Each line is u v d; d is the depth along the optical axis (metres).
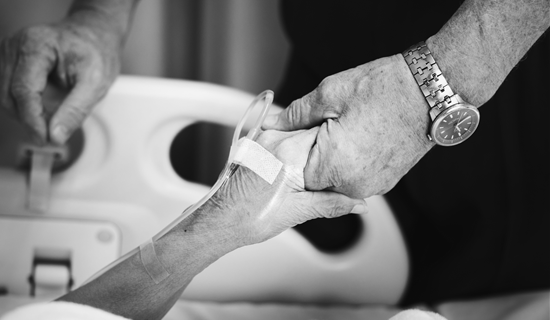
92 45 1.07
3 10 1.27
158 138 1.16
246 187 0.67
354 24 1.24
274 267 1.23
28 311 0.63
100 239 1.15
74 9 1.18
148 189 1.16
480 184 1.20
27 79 1.01
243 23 1.36
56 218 1.13
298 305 1.23
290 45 1.37
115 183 1.15
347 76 0.70
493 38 0.65
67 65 1.05
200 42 1.36
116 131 1.13
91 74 1.05
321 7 1.27
